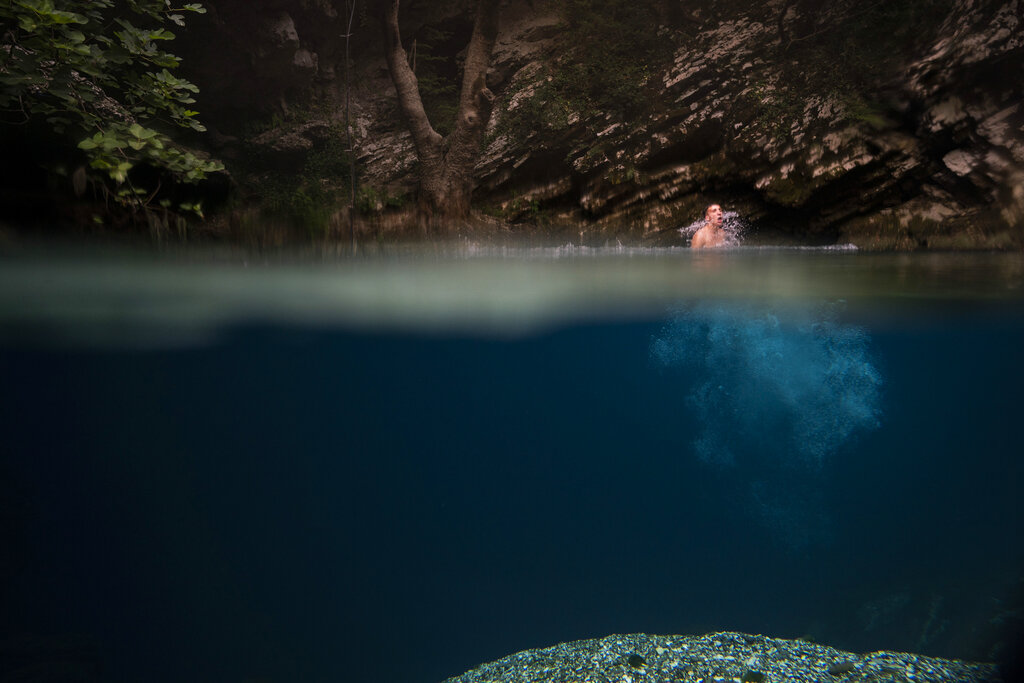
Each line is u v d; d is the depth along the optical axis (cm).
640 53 1579
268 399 2262
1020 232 1047
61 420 2025
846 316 977
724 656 613
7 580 1159
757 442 2341
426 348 1364
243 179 1590
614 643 668
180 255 660
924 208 1206
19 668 778
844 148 1263
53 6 684
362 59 1839
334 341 1211
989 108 1154
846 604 963
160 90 804
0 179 640
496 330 1147
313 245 822
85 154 705
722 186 1412
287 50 1586
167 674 1249
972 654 737
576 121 1540
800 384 1942
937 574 914
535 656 674
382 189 1536
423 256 818
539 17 1747
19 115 692
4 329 801
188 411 2283
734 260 863
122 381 1422
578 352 1530
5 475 1221
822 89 1348
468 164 1405
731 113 1415
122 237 686
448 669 1360
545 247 1156
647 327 1199
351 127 1736
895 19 1325
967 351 1372
